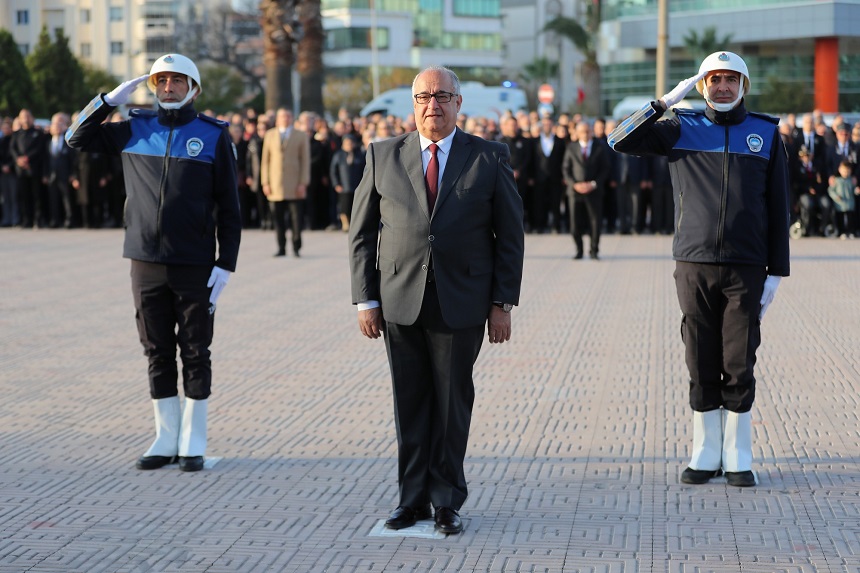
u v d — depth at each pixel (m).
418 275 6.30
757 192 7.20
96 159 25.41
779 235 7.25
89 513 6.81
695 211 7.27
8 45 63.59
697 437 7.45
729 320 7.29
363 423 8.88
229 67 83.81
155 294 7.75
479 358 11.38
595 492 7.17
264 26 30.88
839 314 13.92
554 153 24.03
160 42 97.44
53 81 67.69
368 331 6.51
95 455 8.07
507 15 115.69
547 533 6.42
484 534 6.41
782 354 11.49
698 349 7.39
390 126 24.17
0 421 9.02
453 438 6.45
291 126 20.16
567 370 10.80
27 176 25.83
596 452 8.05
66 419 9.08
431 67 6.34
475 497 7.07
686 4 67.25
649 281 17.00
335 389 10.08
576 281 17.06
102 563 6.00
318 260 19.94
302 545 6.26
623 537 6.35
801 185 23.73
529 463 7.79
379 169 6.45
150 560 6.04
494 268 6.46
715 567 5.88
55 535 6.43
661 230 24.48
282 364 11.20
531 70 87.62
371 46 105.81
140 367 11.05
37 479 7.50
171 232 7.64
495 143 6.48
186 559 6.06
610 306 14.67
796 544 6.21
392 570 5.89
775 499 7.02
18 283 17.06
